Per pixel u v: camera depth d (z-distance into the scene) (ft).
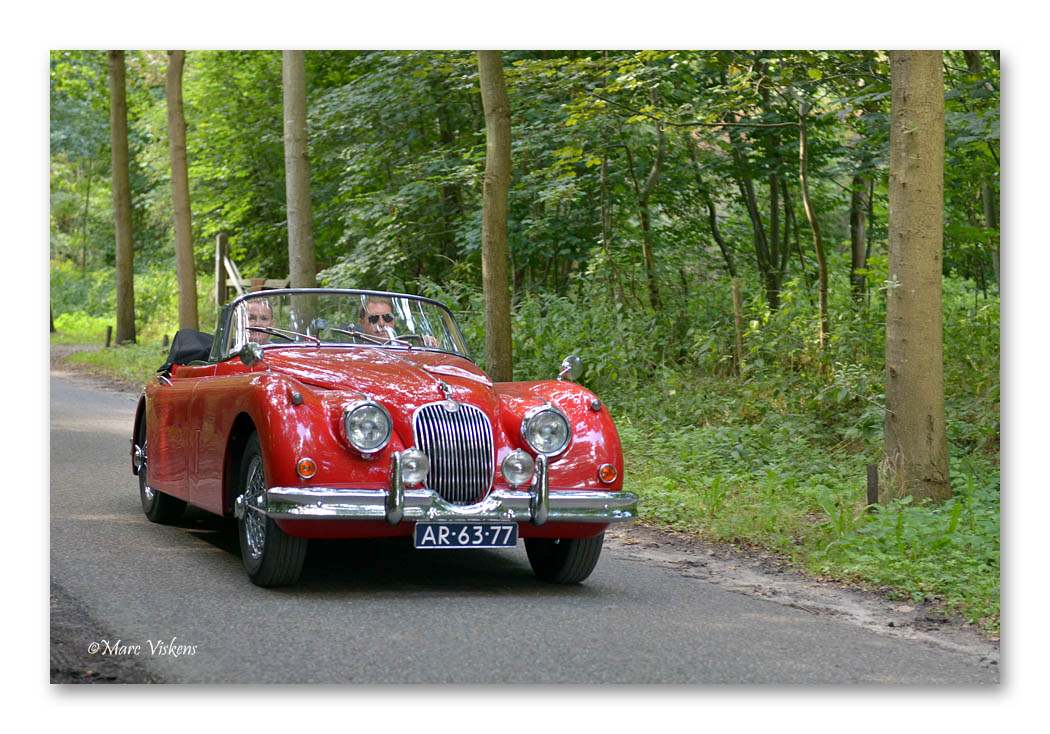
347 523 16.44
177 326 105.91
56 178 169.48
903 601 18.53
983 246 42.91
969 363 36.04
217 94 87.71
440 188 61.93
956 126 30.71
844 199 65.72
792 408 35.96
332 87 78.28
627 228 58.03
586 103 44.50
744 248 67.72
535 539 19.63
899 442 25.22
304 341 20.58
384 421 16.52
